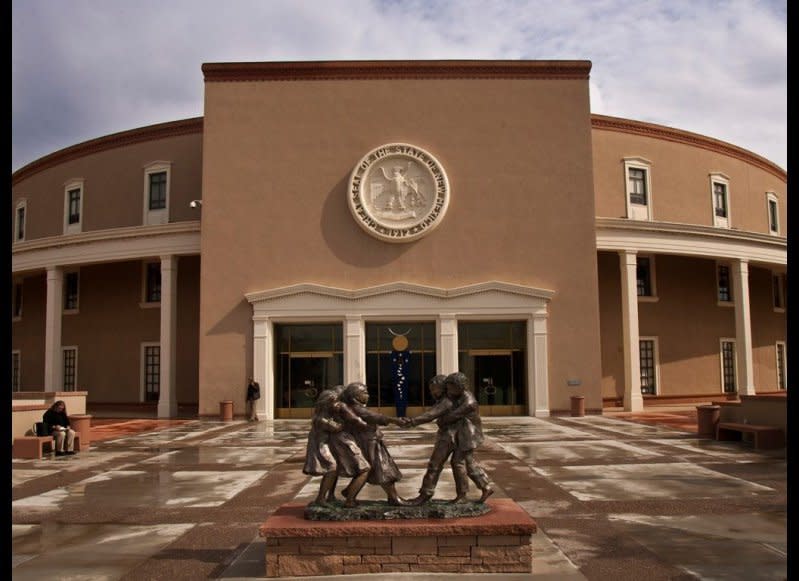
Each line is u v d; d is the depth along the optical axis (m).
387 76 30.56
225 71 30.59
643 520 9.73
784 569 7.44
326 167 30.11
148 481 13.52
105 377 34.94
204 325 29.44
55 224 37.97
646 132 36.22
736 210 38.88
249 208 29.95
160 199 34.97
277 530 6.93
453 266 29.55
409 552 6.96
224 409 28.44
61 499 11.74
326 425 7.42
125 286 35.09
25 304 39.19
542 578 7.03
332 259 29.61
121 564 7.82
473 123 30.33
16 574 7.51
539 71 30.59
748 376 32.62
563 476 13.54
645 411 31.80
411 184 29.62
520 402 29.27
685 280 36.03
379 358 29.20
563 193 30.03
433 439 20.39
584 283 29.58
